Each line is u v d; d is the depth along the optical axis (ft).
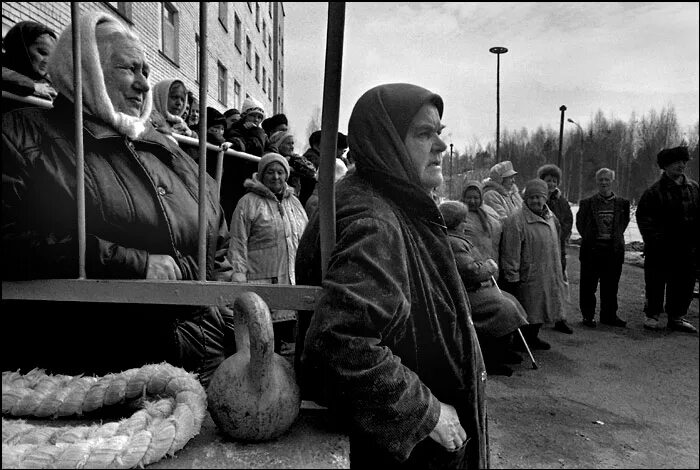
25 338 3.54
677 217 9.73
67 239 3.12
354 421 2.62
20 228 3.02
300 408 2.85
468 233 10.18
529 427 5.34
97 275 3.32
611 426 4.91
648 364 6.42
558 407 5.65
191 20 21.18
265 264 8.75
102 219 3.63
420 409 2.65
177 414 2.51
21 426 2.63
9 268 2.95
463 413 3.21
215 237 4.82
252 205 8.86
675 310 9.27
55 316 3.58
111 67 4.14
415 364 2.99
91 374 3.65
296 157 12.96
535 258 9.82
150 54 16.94
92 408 2.86
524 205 10.34
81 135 3.03
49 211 3.20
